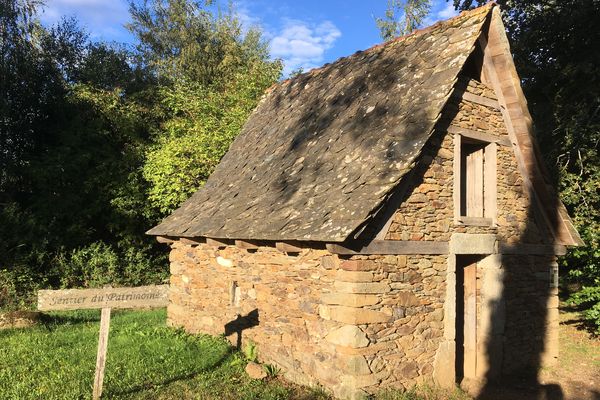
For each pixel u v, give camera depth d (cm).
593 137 1120
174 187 1481
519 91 827
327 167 749
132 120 1819
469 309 843
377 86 824
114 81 2155
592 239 1041
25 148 1688
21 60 1558
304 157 838
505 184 852
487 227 809
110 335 926
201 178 1532
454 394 682
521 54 1348
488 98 821
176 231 954
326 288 664
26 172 1566
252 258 833
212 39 2597
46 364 727
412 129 663
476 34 722
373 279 638
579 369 891
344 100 885
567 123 1157
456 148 754
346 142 763
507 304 850
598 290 1000
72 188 1653
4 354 777
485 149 838
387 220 657
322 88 1016
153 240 1809
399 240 667
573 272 1083
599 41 1259
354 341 616
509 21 1415
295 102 1088
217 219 870
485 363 821
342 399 623
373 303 636
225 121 1614
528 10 1365
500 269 830
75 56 2066
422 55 784
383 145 680
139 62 2430
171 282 1109
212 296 952
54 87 1744
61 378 661
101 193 1670
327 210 638
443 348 707
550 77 1297
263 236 685
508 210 854
